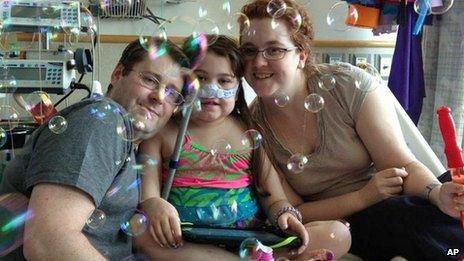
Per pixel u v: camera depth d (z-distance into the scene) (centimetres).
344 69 135
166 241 104
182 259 104
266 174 127
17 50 167
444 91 205
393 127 128
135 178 97
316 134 129
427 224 108
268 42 122
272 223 118
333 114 128
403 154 125
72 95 204
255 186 126
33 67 154
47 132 82
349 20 189
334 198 125
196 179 119
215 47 120
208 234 105
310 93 130
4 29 156
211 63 119
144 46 104
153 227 104
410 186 119
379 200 118
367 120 127
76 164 76
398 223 111
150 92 101
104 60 226
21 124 162
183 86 111
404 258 109
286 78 125
